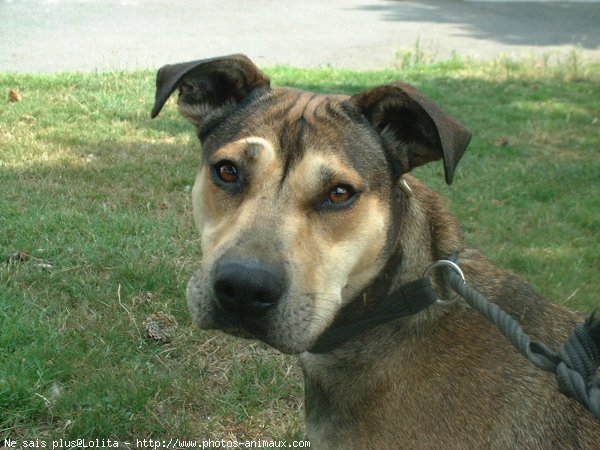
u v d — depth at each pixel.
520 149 1.69
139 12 3.26
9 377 0.88
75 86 2.05
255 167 0.67
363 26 3.26
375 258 0.69
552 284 1.12
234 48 2.74
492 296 0.70
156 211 1.29
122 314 1.00
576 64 2.57
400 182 0.71
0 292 1.02
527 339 0.60
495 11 3.76
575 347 0.58
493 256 1.19
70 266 1.09
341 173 0.67
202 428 0.87
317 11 3.54
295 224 0.66
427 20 3.47
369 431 0.69
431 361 0.68
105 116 1.80
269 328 0.63
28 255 1.11
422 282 0.69
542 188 1.47
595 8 3.92
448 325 0.69
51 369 0.91
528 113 1.99
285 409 0.90
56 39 2.71
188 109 0.75
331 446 0.71
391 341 0.69
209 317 0.64
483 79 2.38
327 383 0.71
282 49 2.77
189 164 1.51
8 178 1.38
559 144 1.76
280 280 0.63
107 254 1.12
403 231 0.71
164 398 0.90
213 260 0.64
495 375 0.67
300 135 0.68
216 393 0.91
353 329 0.69
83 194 1.33
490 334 0.69
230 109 0.73
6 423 0.85
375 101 0.70
